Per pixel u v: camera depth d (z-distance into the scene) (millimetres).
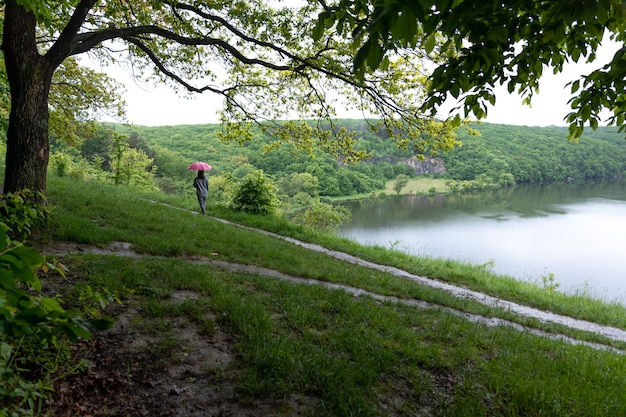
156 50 11375
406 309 6156
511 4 2518
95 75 14914
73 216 8195
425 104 3842
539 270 34500
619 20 2660
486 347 4848
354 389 3301
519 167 102438
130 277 5141
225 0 9602
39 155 6984
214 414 2971
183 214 12094
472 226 52969
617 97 3822
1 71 9664
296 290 5785
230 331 4176
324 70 9703
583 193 88438
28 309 1215
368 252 13031
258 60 9844
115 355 3549
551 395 3574
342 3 2711
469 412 3236
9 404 2588
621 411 3498
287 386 3295
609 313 9992
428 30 2264
